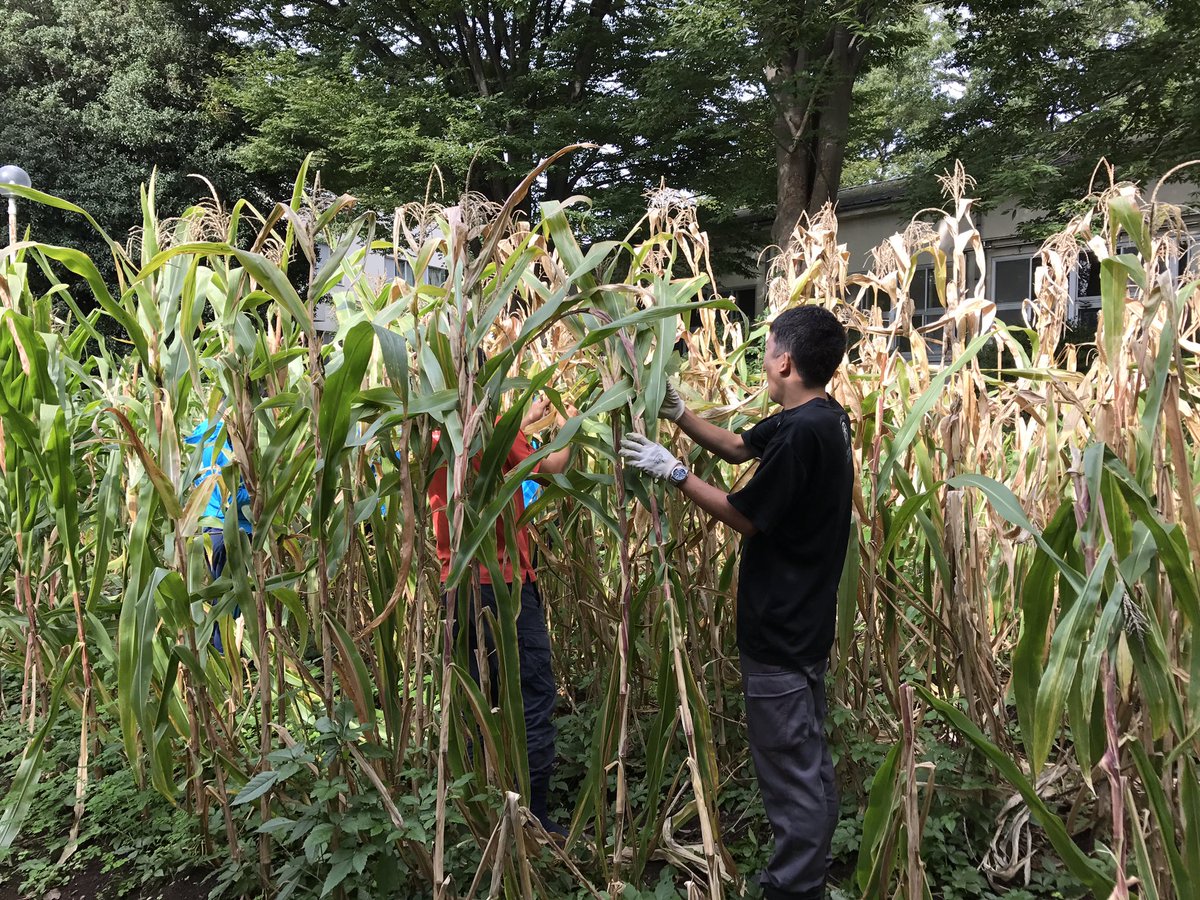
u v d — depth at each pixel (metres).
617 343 1.76
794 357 1.78
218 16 15.13
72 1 14.52
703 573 2.27
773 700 1.75
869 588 2.18
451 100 12.48
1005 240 12.83
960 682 2.26
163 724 1.81
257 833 2.05
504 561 2.03
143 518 1.80
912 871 1.43
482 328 1.59
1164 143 9.20
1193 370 2.11
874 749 2.22
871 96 12.69
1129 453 1.90
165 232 2.12
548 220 1.71
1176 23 9.16
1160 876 1.76
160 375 1.88
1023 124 10.44
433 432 1.69
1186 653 1.77
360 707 1.75
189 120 14.33
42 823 2.32
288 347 1.91
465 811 1.76
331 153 12.68
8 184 1.59
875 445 2.13
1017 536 2.46
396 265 2.20
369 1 13.83
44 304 2.44
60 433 2.00
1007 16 10.40
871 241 14.84
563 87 13.82
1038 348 2.54
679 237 2.53
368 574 1.92
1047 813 1.39
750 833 2.14
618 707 1.79
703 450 2.12
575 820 1.79
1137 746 1.50
